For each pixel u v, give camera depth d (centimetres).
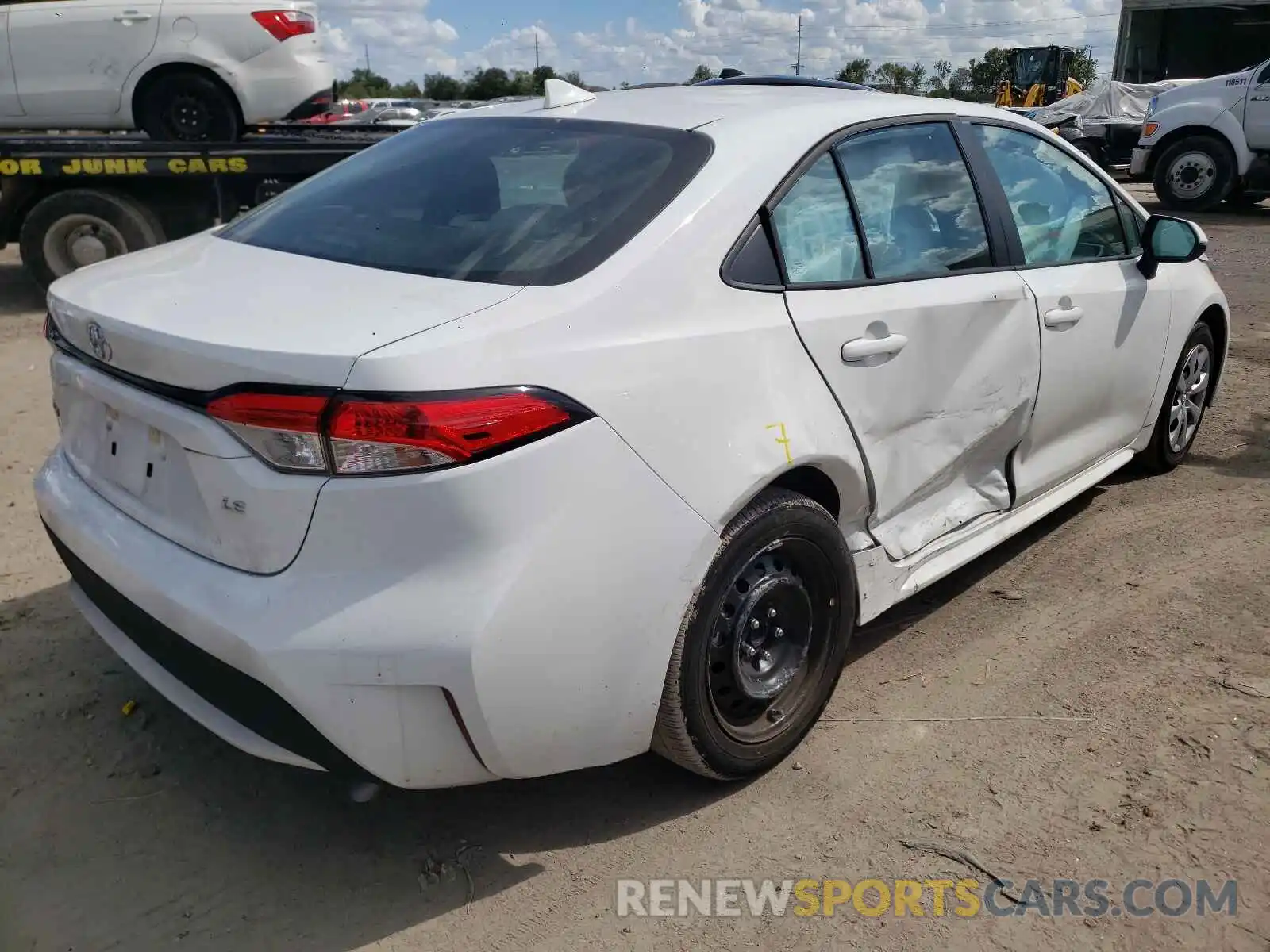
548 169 271
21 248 816
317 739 208
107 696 310
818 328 264
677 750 252
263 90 858
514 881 243
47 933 226
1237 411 570
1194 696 311
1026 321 337
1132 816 261
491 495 202
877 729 297
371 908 235
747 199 258
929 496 324
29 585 372
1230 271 981
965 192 329
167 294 239
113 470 249
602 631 220
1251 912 232
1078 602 368
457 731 212
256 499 204
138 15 819
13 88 819
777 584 261
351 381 195
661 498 226
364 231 265
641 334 228
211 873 245
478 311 213
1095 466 416
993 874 244
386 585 202
